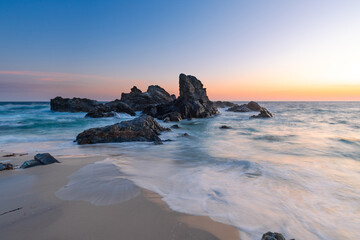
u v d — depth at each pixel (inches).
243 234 165.8
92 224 165.6
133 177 294.4
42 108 2721.5
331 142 650.2
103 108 1825.8
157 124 867.4
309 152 514.9
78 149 527.8
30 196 219.1
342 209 225.0
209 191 255.8
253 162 407.5
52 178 280.2
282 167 376.8
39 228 158.1
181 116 1625.2
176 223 172.9
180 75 1940.2
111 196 222.2
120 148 549.0
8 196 218.5
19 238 145.3
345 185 295.6
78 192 231.3
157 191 244.1
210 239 153.9
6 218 172.2
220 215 194.5
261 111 1690.5
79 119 1485.0
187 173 331.3
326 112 2231.8
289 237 171.2
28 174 297.1
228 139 721.6
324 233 181.2
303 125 1142.3
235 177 317.4
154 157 450.3
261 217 197.2
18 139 677.3
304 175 334.3
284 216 203.0
